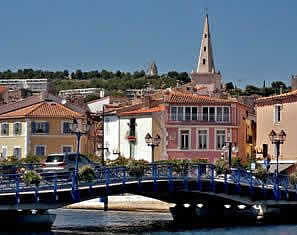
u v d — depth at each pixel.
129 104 104.50
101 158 88.44
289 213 64.81
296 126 83.31
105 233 53.69
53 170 58.69
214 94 114.94
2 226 53.12
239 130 94.75
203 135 93.50
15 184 50.50
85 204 81.00
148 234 53.59
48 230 54.44
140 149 95.00
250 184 61.47
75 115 98.06
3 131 98.69
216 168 60.53
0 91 118.06
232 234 54.16
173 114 93.38
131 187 56.19
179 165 58.38
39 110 97.56
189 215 65.81
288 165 83.12
